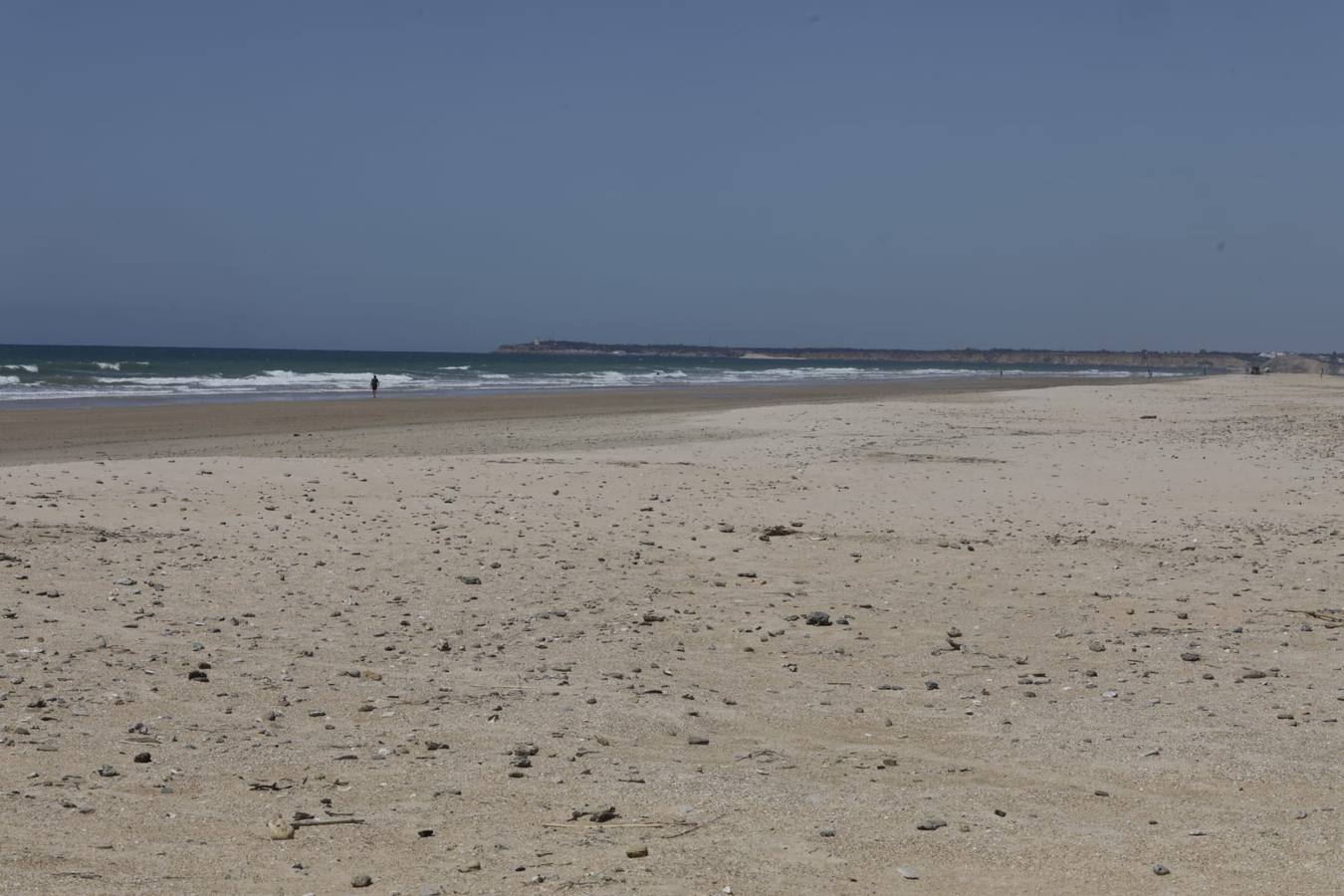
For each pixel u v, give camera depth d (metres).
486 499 17.53
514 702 8.02
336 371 115.81
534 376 110.62
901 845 5.62
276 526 14.94
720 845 5.57
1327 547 15.09
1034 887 5.15
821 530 15.80
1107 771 6.88
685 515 16.70
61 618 9.98
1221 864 5.42
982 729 7.71
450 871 5.16
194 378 84.44
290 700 7.91
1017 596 12.09
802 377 126.75
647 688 8.48
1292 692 8.69
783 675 9.05
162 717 7.43
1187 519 17.20
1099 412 43.06
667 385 93.75
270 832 5.52
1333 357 183.62
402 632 10.00
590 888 5.00
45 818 5.54
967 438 29.94
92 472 18.56
